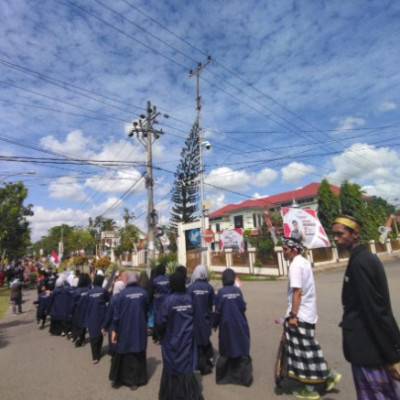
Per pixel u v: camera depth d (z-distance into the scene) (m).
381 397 2.58
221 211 53.62
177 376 4.34
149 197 19.00
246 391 4.68
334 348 6.34
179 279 4.64
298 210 22.11
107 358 6.92
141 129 19.38
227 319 4.93
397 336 2.56
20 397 5.04
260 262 22.22
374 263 2.66
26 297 19.41
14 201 25.02
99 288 6.98
